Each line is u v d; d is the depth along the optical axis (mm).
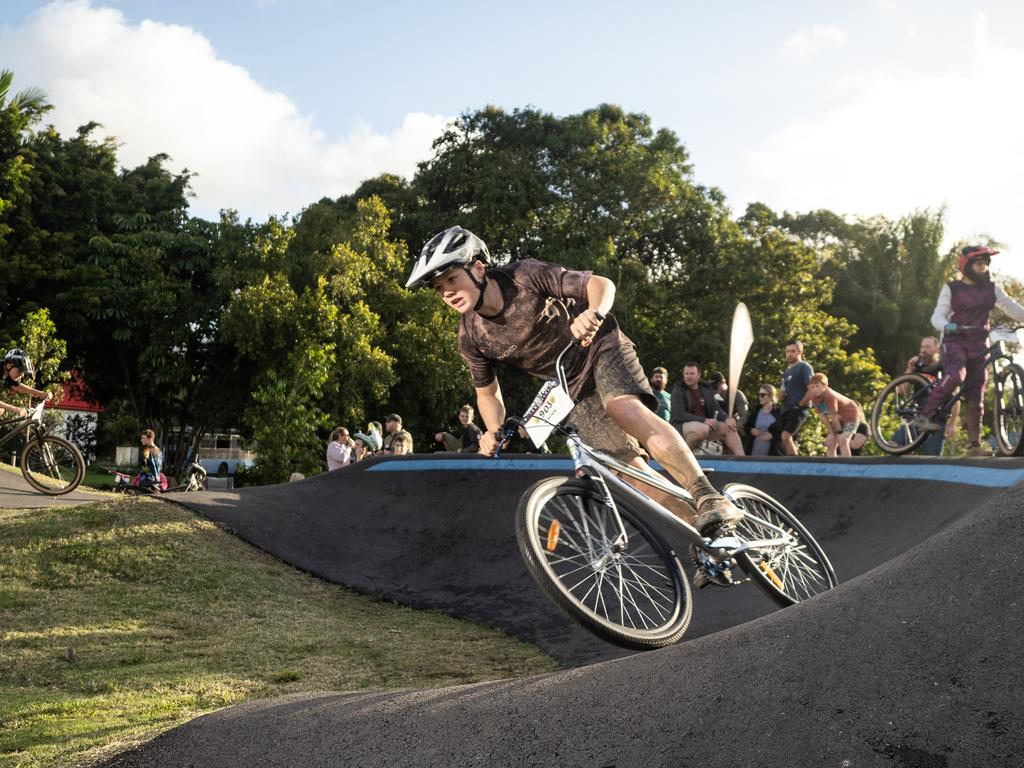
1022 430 5629
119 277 22094
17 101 22031
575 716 1874
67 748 2875
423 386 21344
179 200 24344
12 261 20734
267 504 7426
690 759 1635
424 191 25531
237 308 19844
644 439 2891
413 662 4672
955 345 6098
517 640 5188
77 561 5996
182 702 3752
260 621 5414
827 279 24797
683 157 26250
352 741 2096
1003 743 1423
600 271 22844
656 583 3004
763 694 1725
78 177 23391
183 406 24344
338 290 20562
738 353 6266
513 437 3082
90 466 23203
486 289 2904
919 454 6586
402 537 7207
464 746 1904
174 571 6031
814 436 16828
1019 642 1604
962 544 1923
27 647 4691
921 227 31266
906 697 1586
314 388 19109
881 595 1875
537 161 24672
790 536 3422
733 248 23859
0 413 9555
